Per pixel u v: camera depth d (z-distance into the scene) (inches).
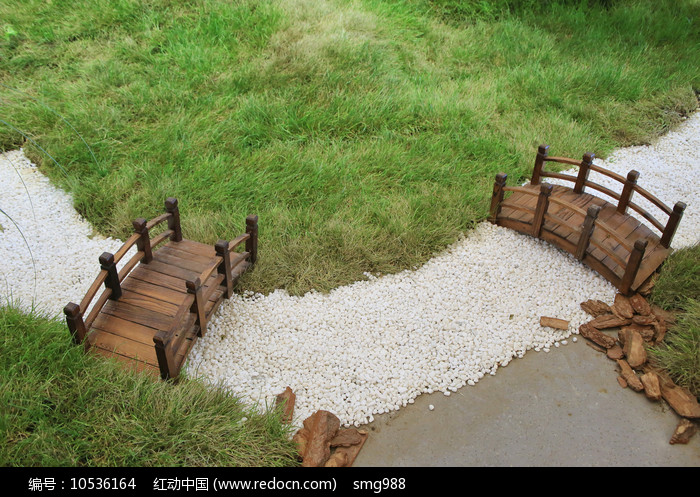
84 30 325.4
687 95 319.9
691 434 153.9
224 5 334.0
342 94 283.3
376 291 199.8
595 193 252.2
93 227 224.1
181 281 179.8
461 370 172.4
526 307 194.5
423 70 325.1
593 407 162.6
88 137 254.7
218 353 174.9
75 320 147.4
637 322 185.9
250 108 269.4
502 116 293.4
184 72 296.8
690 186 262.1
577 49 354.9
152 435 137.3
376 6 370.0
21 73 298.8
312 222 219.6
